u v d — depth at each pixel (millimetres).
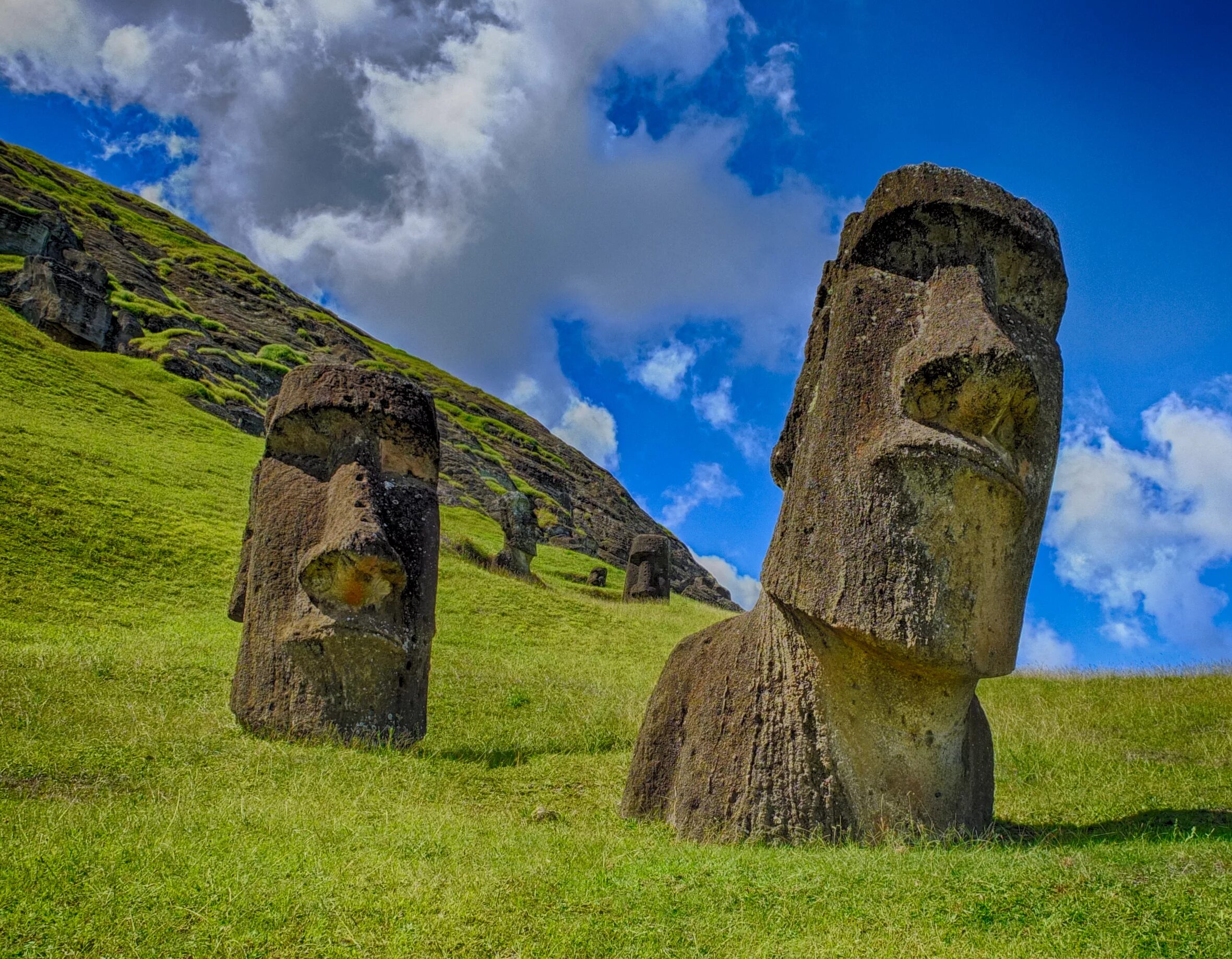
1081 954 4195
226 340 60344
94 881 4789
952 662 6652
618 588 45250
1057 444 7254
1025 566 7051
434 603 10523
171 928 4434
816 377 7691
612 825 7707
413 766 8961
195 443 35125
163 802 6758
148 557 20500
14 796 6758
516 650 19656
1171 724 10906
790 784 6996
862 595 6730
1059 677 14812
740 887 5129
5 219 50406
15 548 18391
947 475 6672
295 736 9430
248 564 11477
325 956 4316
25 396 31922
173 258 77062
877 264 7387
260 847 5531
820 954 4336
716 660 7938
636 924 4699
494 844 6137
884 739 7008
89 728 8758
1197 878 4816
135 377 43125
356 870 5227
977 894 4820
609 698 14062
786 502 7453
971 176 7277
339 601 9688
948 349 6691
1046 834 7184
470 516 48344
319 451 10609
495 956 4395
